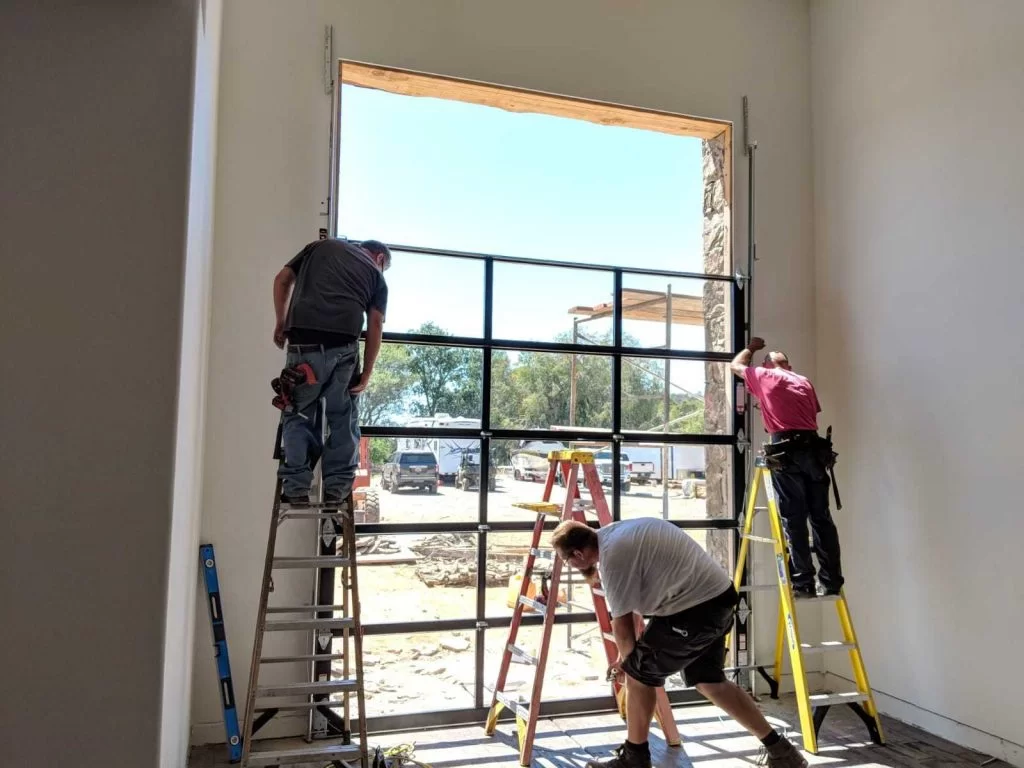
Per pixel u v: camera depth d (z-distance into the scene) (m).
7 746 1.77
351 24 3.80
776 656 4.19
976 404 3.54
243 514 3.44
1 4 1.94
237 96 3.60
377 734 3.53
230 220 3.54
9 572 1.81
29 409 1.86
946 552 3.66
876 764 3.33
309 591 3.50
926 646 3.75
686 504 6.66
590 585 3.37
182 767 2.94
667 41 4.39
